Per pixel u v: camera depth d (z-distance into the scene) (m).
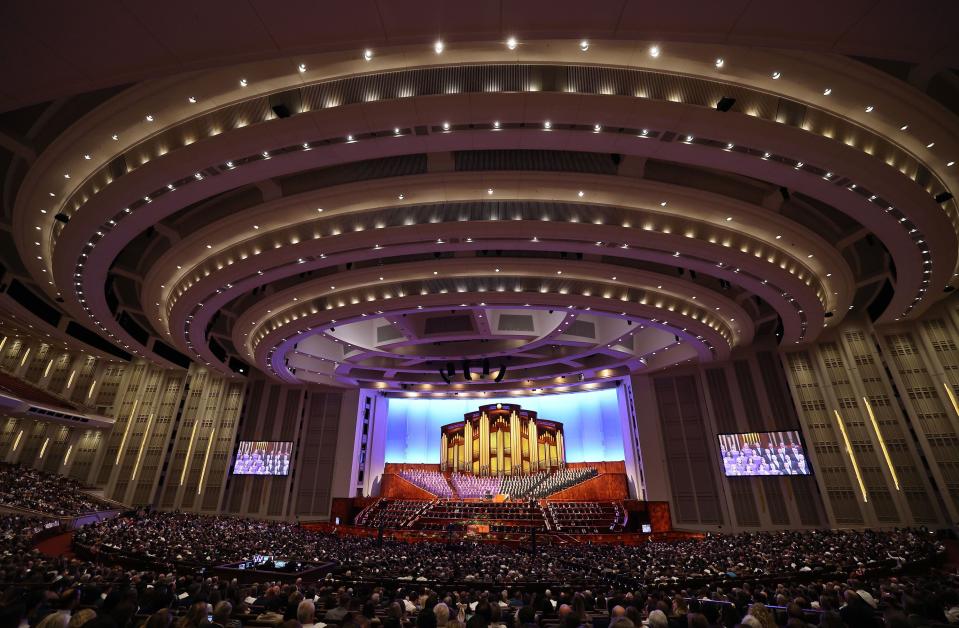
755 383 25.20
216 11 5.76
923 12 5.86
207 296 18.17
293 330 22.16
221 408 30.78
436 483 31.11
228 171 11.49
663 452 26.72
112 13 5.67
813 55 8.75
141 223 13.50
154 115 10.34
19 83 6.52
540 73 9.33
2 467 24.91
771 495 23.47
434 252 17.36
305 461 30.52
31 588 6.14
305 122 10.10
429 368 31.36
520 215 14.62
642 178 13.06
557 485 28.84
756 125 9.89
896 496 20.08
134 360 30.11
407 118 9.99
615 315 21.14
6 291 19.92
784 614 5.68
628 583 10.76
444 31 6.22
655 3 5.82
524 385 33.16
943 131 10.08
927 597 5.21
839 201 12.24
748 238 14.98
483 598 5.43
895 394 21.06
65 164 11.73
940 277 15.95
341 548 16.77
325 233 15.21
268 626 4.96
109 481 27.50
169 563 12.30
